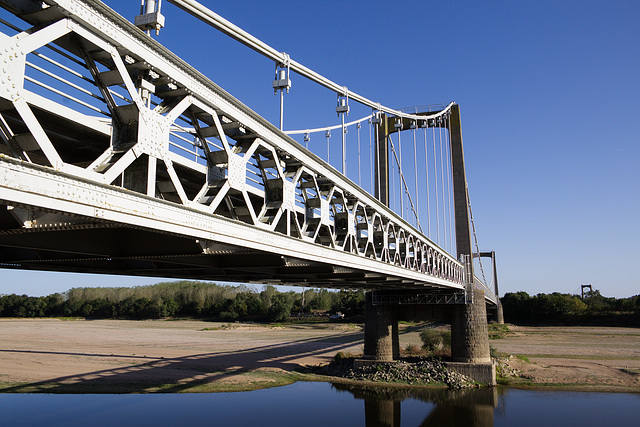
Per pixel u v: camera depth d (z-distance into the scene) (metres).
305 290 145.25
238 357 51.50
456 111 53.94
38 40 6.18
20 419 27.45
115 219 7.39
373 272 21.11
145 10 8.54
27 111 6.02
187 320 126.88
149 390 34.84
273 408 30.69
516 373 42.06
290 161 14.12
